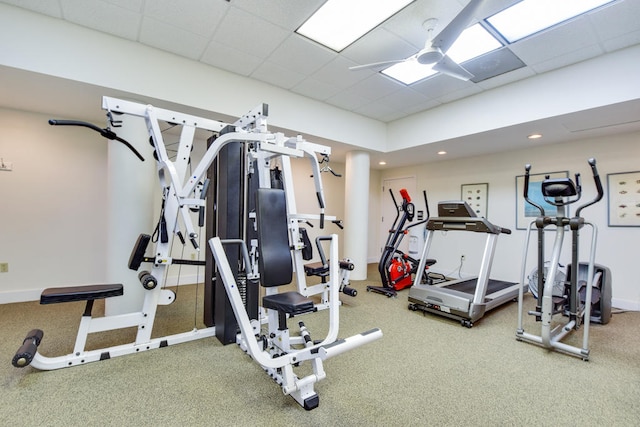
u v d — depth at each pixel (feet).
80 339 6.87
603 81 9.57
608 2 7.29
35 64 7.95
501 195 15.87
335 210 21.08
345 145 15.19
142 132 9.84
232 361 7.16
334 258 6.32
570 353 7.84
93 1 7.54
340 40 9.20
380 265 13.92
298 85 12.17
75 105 10.50
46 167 11.79
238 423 5.08
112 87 8.96
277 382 6.19
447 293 10.42
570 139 13.32
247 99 11.50
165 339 7.87
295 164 19.17
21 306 10.71
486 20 8.08
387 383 6.41
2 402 5.47
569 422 5.27
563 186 7.98
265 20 8.28
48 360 6.53
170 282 14.53
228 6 7.72
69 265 12.23
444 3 7.54
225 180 8.25
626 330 9.61
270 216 6.13
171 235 7.57
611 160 12.51
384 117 15.70
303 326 8.43
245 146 8.54
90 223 12.61
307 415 5.33
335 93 12.89
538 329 9.74
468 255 17.13
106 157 12.91
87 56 8.61
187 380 6.33
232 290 5.49
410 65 10.54
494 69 10.59
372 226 22.44
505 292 12.07
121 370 6.66
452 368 7.09
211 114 11.02
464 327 9.76
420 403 5.74
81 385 6.06
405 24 8.39
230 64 10.61
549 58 9.84
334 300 6.21
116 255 9.58
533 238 14.66
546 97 10.75
